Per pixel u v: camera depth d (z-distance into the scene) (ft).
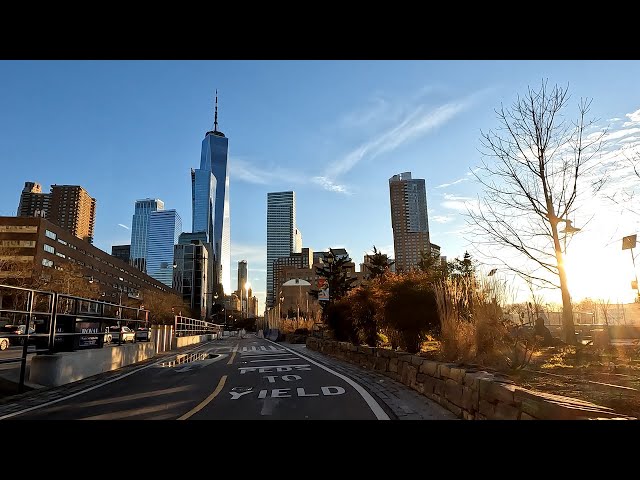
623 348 44.80
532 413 14.05
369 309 52.03
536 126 50.47
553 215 50.42
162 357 69.77
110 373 45.65
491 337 29.37
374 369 43.24
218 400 27.37
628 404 18.25
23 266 212.84
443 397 24.09
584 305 87.51
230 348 97.76
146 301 333.01
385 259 137.59
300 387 32.68
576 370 30.40
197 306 514.68
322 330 99.30
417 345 39.42
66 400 29.01
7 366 44.24
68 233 363.35
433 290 36.99
